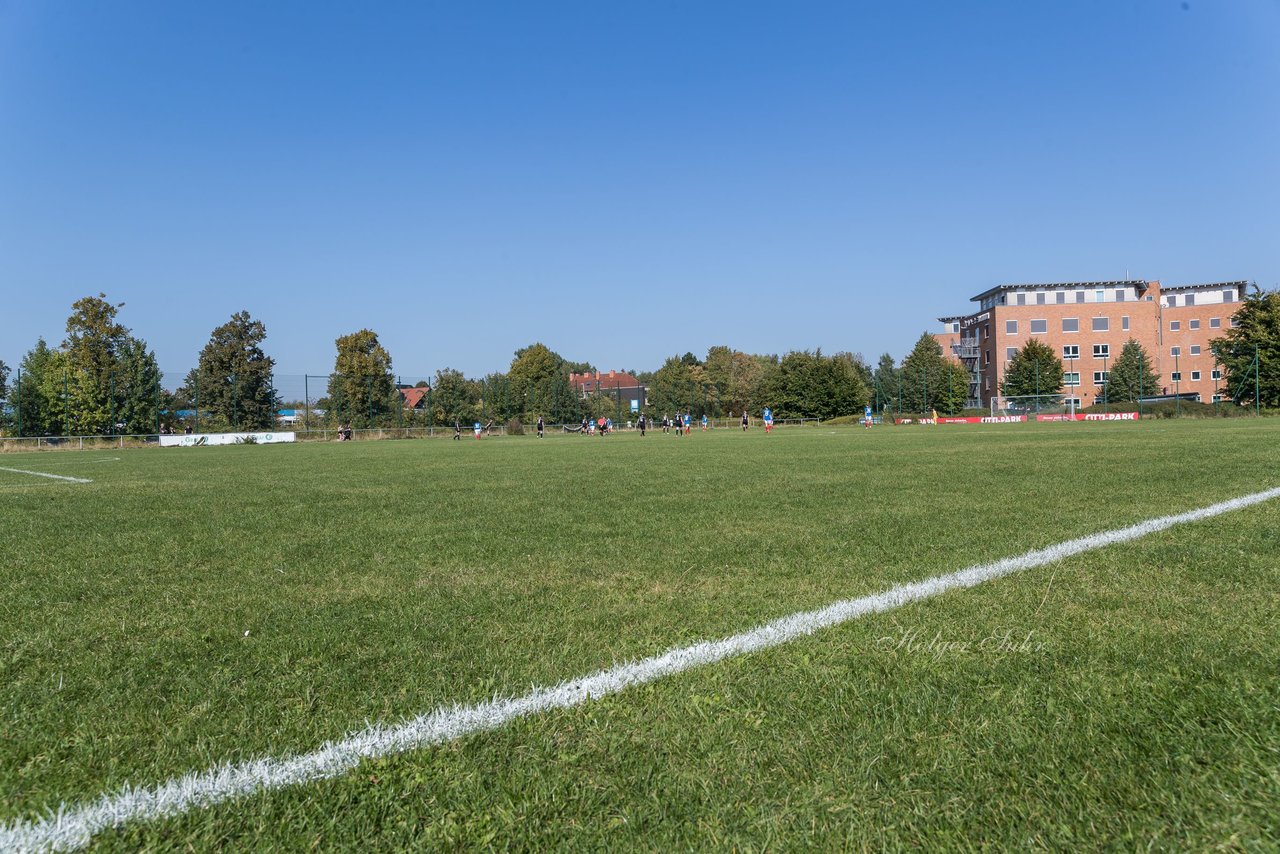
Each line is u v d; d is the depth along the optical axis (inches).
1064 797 77.4
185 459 1005.8
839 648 127.0
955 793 78.8
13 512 374.9
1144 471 434.0
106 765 91.3
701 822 75.0
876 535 244.5
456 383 2559.1
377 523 310.3
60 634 149.8
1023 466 502.3
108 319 2293.3
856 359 4141.2
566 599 170.4
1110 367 3346.5
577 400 2864.2
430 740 95.7
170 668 127.0
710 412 3437.5
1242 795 76.9
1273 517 252.5
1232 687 103.0
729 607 158.2
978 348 3713.1
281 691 114.7
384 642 139.2
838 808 76.5
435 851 72.1
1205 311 3472.0
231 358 2632.9
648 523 289.0
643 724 98.2
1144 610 143.6
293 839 75.2
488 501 383.9
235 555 241.0
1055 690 104.0
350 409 2277.3
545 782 84.0
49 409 1953.7
